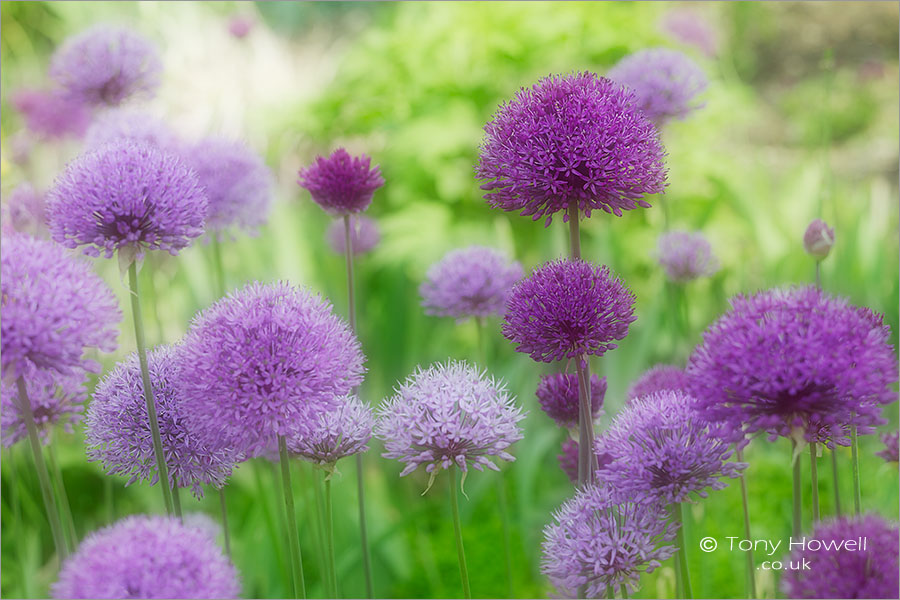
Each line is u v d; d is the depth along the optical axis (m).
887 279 2.77
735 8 4.66
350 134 3.03
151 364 1.29
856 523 1.20
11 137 2.35
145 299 2.05
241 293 1.26
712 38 3.33
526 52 3.07
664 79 1.69
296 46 4.50
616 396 2.16
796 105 4.61
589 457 1.28
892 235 3.14
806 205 3.09
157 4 3.04
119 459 1.28
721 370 1.19
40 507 1.89
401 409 1.28
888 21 4.77
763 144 4.57
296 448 1.30
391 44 3.18
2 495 1.88
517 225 3.02
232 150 1.62
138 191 1.25
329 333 1.25
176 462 1.28
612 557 1.24
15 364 1.20
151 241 1.26
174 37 2.94
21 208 1.57
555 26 3.03
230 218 1.61
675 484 1.25
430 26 3.19
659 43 3.20
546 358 1.27
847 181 3.85
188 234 1.27
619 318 1.26
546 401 1.36
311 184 1.44
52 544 1.88
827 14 4.80
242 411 1.23
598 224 2.93
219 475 1.29
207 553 1.18
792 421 1.19
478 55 3.04
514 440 1.28
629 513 1.26
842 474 1.88
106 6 3.33
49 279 1.21
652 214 2.97
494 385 1.29
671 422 1.26
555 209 1.28
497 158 1.29
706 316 2.64
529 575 2.17
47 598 1.59
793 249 2.92
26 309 1.20
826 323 1.19
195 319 1.26
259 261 2.60
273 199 1.69
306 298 1.26
